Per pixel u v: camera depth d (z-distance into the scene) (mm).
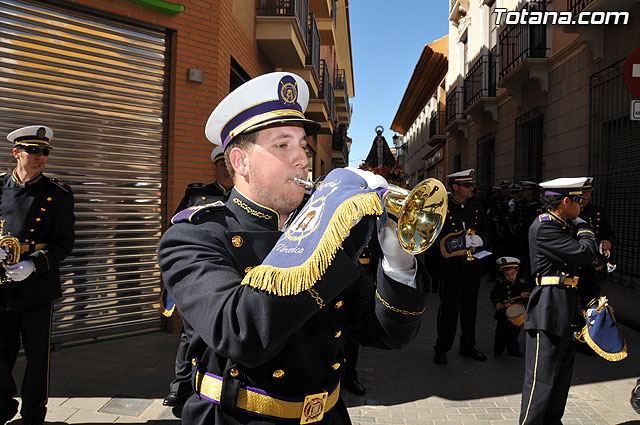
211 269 1069
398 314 1214
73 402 3582
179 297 1095
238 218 1240
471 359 5105
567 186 3160
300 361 1192
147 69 5266
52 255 3188
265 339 929
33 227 3221
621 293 6664
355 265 989
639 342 5613
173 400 3404
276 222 1255
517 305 4875
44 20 4586
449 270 4883
